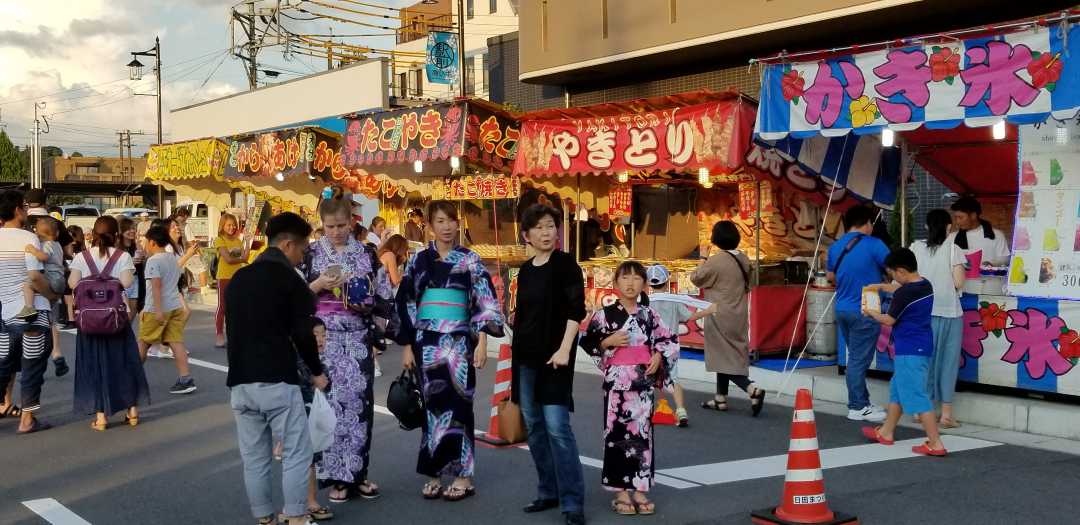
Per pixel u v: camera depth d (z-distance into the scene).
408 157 14.82
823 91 8.62
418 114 14.77
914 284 7.23
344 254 6.05
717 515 5.68
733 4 13.41
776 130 8.95
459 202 17.06
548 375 5.52
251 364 5.11
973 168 11.42
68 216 42.38
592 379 11.03
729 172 11.73
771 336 11.05
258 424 5.21
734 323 8.82
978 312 8.70
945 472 6.65
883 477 6.51
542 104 18.48
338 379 5.98
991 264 9.89
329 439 5.47
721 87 15.18
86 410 8.36
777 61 8.90
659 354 5.69
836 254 8.58
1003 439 7.75
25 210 8.74
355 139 16.12
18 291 8.35
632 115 11.77
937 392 8.26
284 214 5.41
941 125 7.92
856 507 5.80
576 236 15.45
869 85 8.34
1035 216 8.16
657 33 14.52
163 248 9.98
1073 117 7.25
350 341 6.04
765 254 12.57
